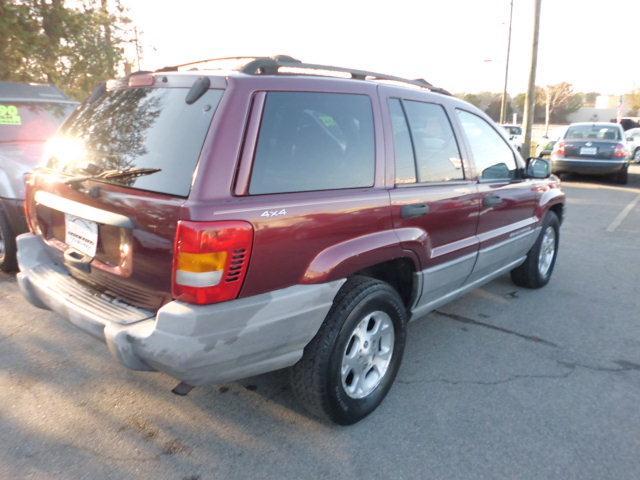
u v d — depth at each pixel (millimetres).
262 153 2609
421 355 4074
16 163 5219
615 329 4641
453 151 3889
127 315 2668
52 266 3330
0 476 2645
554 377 3777
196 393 3426
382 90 3346
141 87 3049
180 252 2367
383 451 2930
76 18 10305
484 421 3227
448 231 3719
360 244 2975
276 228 2557
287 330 2678
